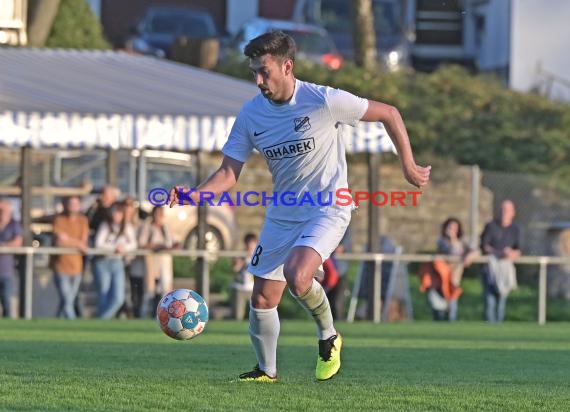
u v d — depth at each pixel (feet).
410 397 83.20
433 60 400.67
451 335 170.09
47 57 223.51
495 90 327.06
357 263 260.83
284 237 87.51
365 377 97.66
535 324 204.95
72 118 192.75
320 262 85.30
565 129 315.17
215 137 198.18
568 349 139.13
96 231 208.54
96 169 256.93
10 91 199.21
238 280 213.87
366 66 331.36
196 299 91.61
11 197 234.79
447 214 272.92
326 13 393.91
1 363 104.68
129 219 202.39
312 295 87.35
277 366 107.86
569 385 93.91
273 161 87.76
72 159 255.50
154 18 378.32
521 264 254.88
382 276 217.97
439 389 88.28
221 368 102.83
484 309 221.05
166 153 257.96
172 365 105.50
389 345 142.92
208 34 379.35
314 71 317.01
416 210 271.49
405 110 310.45
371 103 87.45
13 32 238.48
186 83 214.90
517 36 354.95
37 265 220.84
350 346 139.85
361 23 331.77
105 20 403.75
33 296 217.97
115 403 77.46
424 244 271.28
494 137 305.32
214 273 241.35
